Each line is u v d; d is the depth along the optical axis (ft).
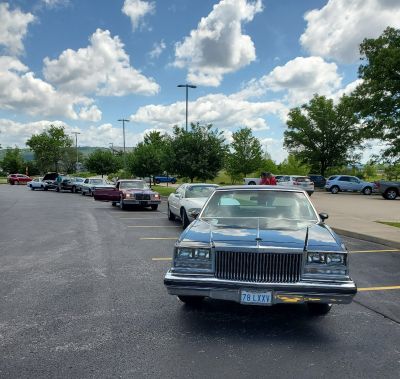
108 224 44.88
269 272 13.80
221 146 98.02
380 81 95.09
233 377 11.06
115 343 13.21
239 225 16.39
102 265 24.30
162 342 13.33
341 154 158.92
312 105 158.51
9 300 17.51
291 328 14.69
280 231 15.51
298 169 177.06
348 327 14.88
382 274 22.97
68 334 13.91
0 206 71.82
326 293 13.47
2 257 26.55
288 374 11.27
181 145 96.89
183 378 10.98
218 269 14.12
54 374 11.15
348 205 73.41
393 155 99.45
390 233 36.32
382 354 12.65
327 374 11.30
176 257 14.46
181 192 44.29
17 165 315.78
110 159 228.22
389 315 16.21
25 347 12.86
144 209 64.90
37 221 47.70
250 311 16.39
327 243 14.29
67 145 288.30
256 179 132.87
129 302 17.37
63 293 18.57
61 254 27.61
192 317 15.65
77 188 126.93
